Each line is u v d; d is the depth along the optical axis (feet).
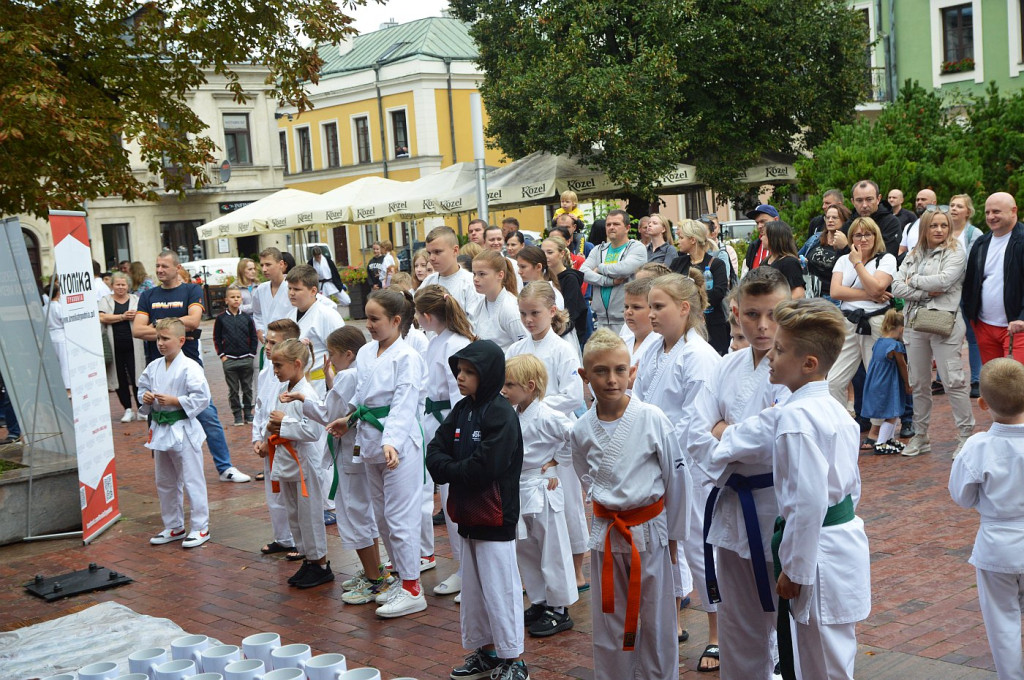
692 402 15.42
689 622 17.80
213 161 39.75
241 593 21.43
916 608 17.49
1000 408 13.97
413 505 19.44
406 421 19.19
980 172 50.01
